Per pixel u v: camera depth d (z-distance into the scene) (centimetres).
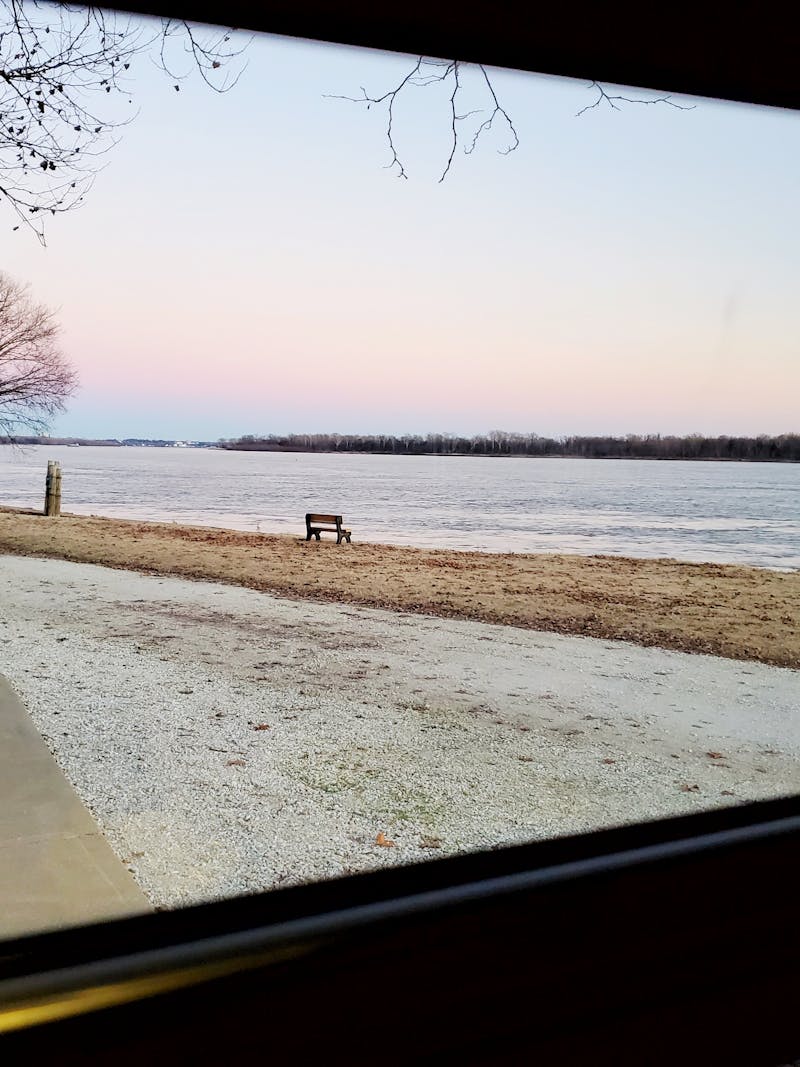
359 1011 128
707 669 758
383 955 131
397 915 137
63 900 265
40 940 132
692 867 155
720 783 452
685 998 148
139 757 448
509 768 465
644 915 148
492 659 757
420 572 1339
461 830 370
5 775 394
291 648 761
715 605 1114
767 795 430
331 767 453
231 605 978
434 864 156
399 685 648
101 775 416
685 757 501
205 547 1552
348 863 329
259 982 125
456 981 133
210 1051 120
